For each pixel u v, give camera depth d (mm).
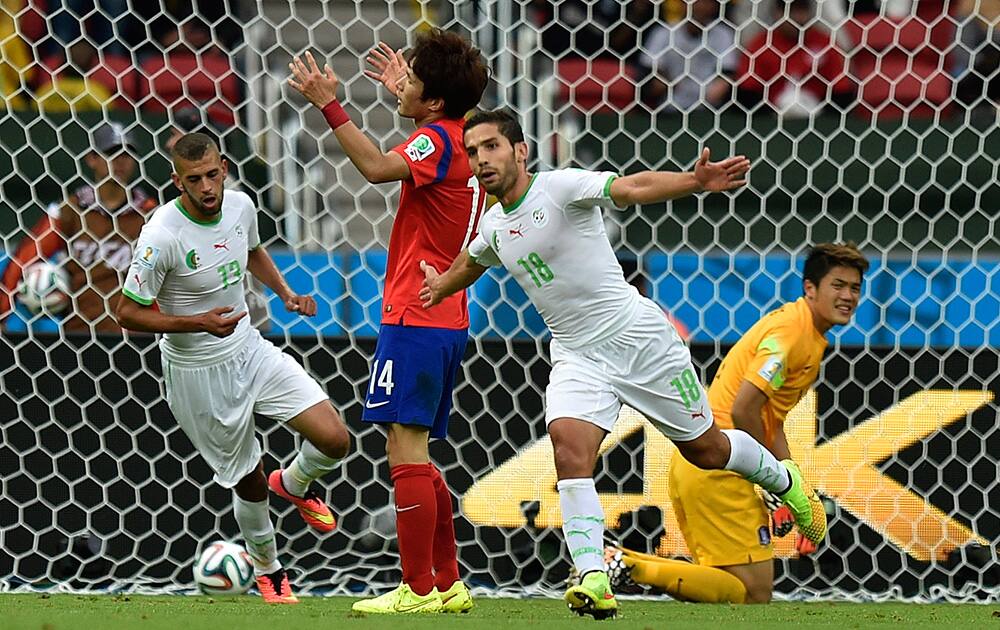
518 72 25250
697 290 22656
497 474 21609
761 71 27516
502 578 21406
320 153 23344
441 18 27062
